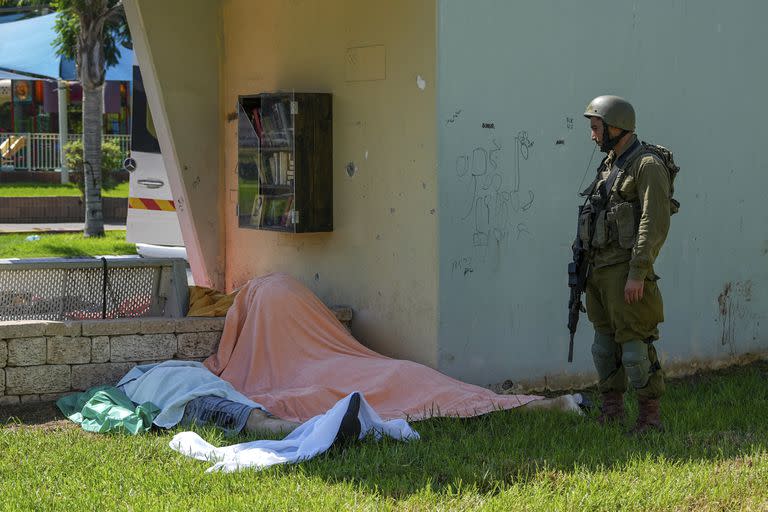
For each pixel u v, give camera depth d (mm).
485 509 4945
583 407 7332
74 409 7324
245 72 10102
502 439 6363
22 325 7414
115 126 34000
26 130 34125
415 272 7953
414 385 7281
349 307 8688
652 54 8758
